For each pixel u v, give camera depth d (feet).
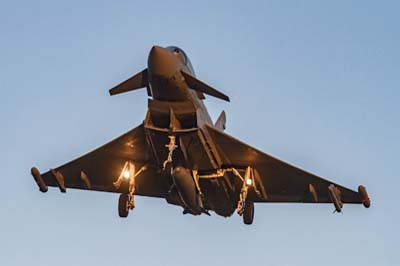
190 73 297.74
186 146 301.43
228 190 327.06
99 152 321.93
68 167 335.47
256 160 317.22
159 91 288.51
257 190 329.52
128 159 324.80
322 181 326.24
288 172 323.78
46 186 342.03
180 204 336.29
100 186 345.92
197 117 294.87
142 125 302.25
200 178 316.81
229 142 307.37
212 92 287.48
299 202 340.39
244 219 345.51
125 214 343.87
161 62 279.90
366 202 324.39
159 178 334.03
